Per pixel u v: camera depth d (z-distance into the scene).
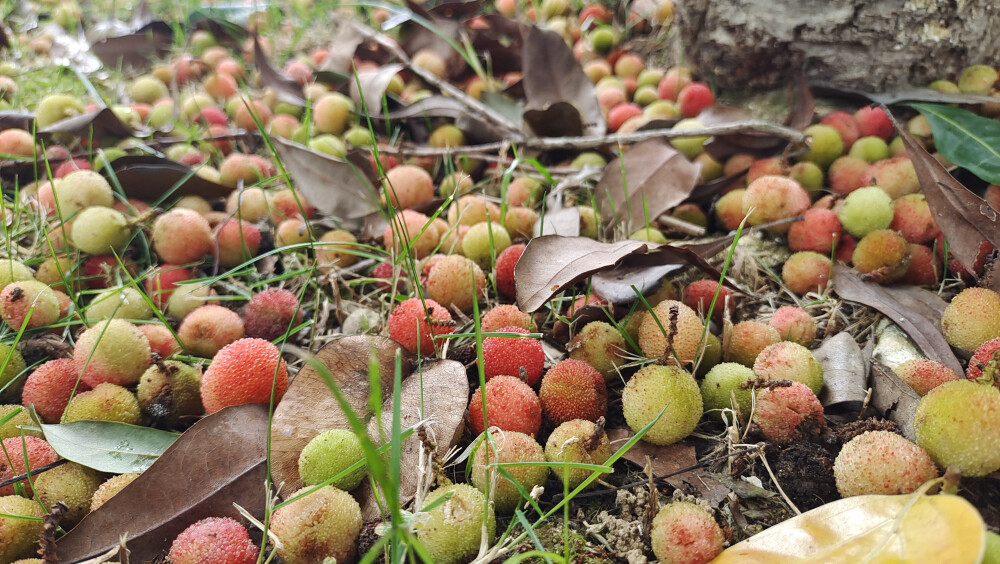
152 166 0.43
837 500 0.24
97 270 0.39
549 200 0.43
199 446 0.26
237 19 0.92
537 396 0.29
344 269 0.40
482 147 0.49
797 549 0.23
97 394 0.29
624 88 0.61
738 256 0.39
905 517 0.22
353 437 0.26
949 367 0.30
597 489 0.27
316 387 0.28
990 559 0.21
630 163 0.43
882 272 0.35
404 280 0.39
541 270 0.29
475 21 0.75
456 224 0.39
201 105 0.59
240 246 0.40
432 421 0.27
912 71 0.47
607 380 0.32
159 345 0.33
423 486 0.25
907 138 0.35
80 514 0.27
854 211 0.37
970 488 0.26
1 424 0.27
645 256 0.32
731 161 0.46
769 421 0.27
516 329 0.31
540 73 0.53
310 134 0.56
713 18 0.53
